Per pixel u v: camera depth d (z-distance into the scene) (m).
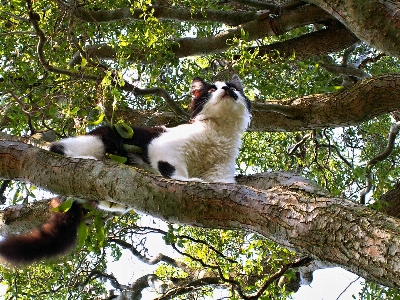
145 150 4.25
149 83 6.28
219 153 4.63
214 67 8.35
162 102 6.07
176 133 4.51
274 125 6.44
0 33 5.47
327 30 7.48
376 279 2.03
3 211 4.63
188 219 2.63
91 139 4.28
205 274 7.30
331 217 2.23
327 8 5.16
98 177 2.88
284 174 3.82
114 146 4.30
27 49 5.85
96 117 4.97
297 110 6.21
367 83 5.86
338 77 8.45
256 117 6.40
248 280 5.88
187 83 6.69
